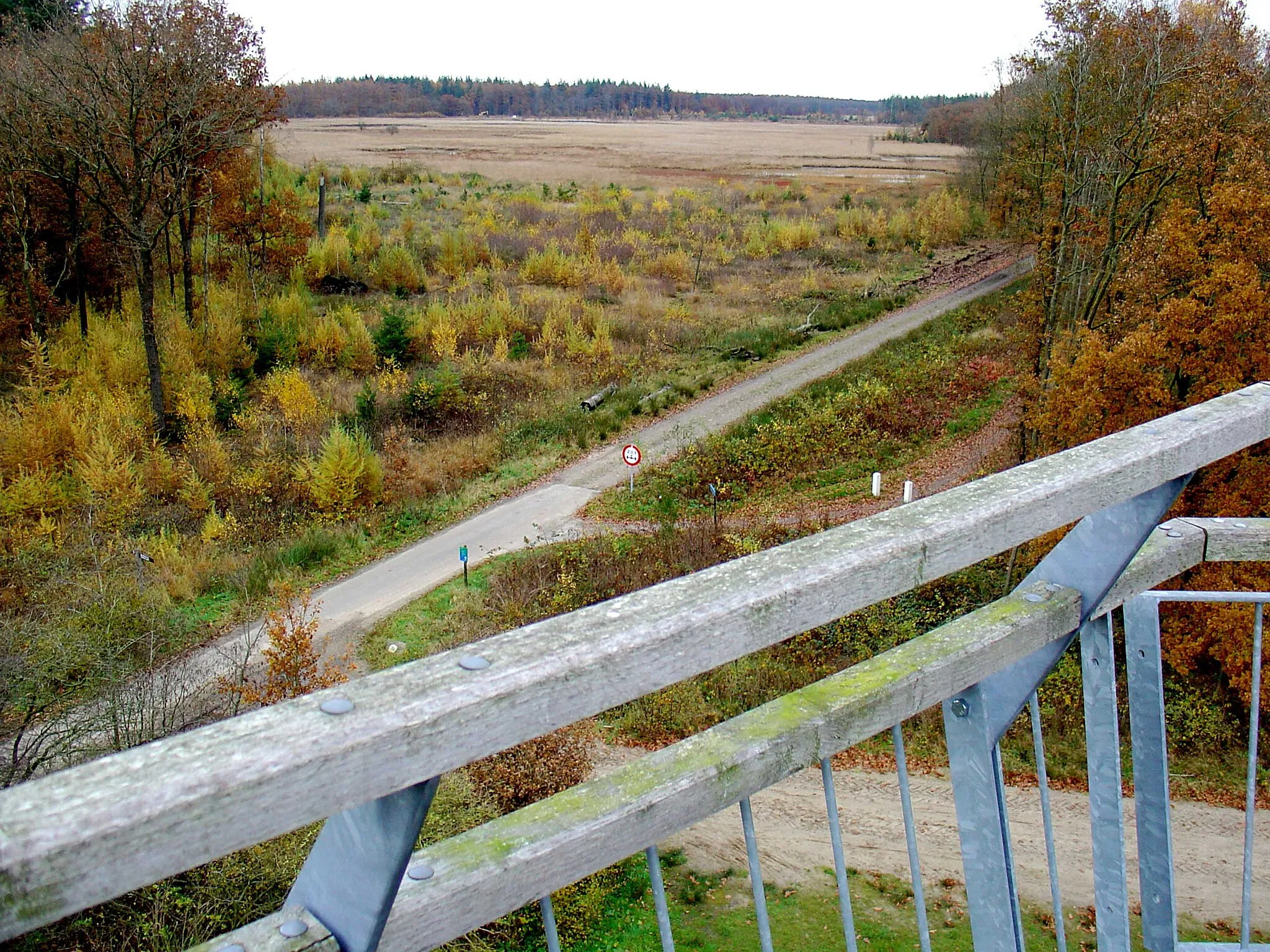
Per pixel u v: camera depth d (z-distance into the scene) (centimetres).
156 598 1914
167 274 4038
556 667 117
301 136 12269
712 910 1398
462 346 3725
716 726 153
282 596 1745
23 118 2978
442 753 108
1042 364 2823
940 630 180
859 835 1579
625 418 3172
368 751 102
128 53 2972
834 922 1373
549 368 3528
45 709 1284
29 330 3362
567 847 131
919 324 4284
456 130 14612
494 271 4844
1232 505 1927
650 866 142
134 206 2967
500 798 1337
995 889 191
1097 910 225
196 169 3238
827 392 3409
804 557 148
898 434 3195
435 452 2881
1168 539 215
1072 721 1880
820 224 6469
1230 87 2136
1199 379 2020
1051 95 2841
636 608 131
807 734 154
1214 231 1970
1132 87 2544
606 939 1327
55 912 86
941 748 1792
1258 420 217
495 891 126
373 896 111
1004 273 5222
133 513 2411
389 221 6025
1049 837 203
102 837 86
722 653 135
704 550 2389
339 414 3105
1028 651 187
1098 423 2109
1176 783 1845
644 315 4234
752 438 3020
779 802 1666
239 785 94
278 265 4278
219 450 2627
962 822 195
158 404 2986
